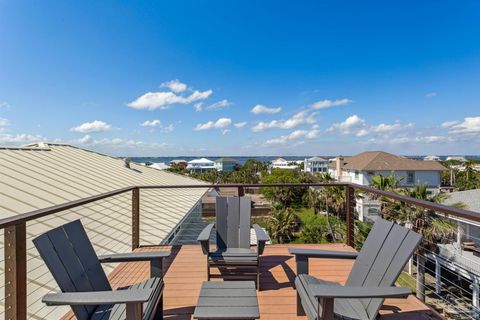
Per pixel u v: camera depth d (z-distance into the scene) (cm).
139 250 432
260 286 304
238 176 5266
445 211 209
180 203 1020
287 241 2088
